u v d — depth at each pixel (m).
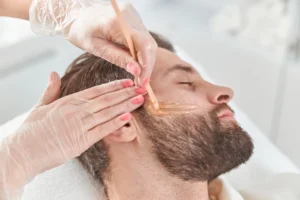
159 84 1.21
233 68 2.32
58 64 1.96
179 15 2.53
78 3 1.18
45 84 1.96
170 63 1.24
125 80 1.14
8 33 1.86
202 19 2.50
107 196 1.26
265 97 2.26
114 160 1.21
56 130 1.07
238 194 1.36
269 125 2.29
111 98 1.10
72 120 1.08
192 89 1.21
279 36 2.17
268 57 2.18
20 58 1.84
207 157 1.16
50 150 1.06
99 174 1.26
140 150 1.19
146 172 1.19
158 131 1.16
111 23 1.09
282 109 2.22
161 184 1.19
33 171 1.07
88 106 1.09
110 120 1.10
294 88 2.14
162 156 1.16
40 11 1.21
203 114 1.18
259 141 1.64
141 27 1.13
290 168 1.57
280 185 1.47
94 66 1.24
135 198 1.21
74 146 1.08
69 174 1.30
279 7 2.17
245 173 1.56
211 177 1.20
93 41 1.12
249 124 1.71
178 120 1.17
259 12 2.23
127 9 1.14
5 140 1.07
